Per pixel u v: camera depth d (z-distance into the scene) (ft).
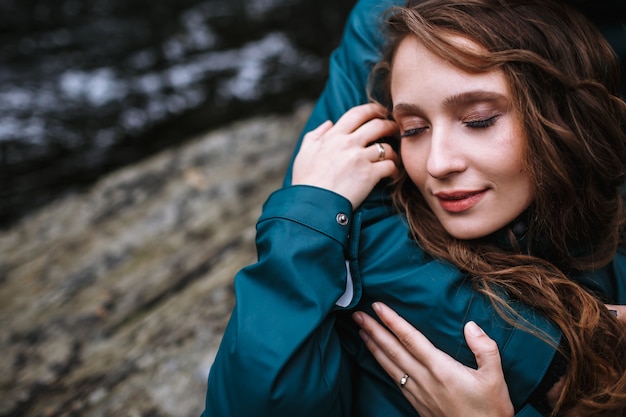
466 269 3.69
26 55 15.71
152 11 18.53
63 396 5.75
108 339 6.47
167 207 8.69
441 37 3.30
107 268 7.70
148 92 14.19
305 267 3.62
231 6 18.66
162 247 7.93
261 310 3.57
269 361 3.40
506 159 3.37
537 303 3.60
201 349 5.96
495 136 3.37
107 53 16.05
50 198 10.69
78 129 12.67
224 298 6.61
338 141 3.97
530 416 3.61
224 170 9.44
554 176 3.40
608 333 3.66
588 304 3.61
